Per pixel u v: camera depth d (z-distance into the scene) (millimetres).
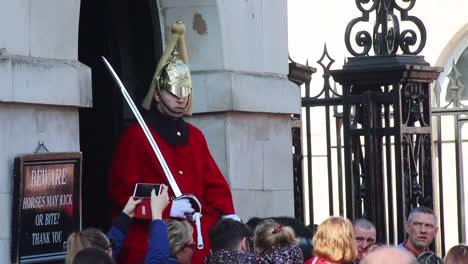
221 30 21828
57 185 18000
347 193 26359
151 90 19219
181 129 19391
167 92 19047
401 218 25922
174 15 22047
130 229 18406
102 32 22766
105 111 22844
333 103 26875
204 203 19547
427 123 26578
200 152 19562
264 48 23141
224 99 21828
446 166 42875
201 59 22000
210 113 22000
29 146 17719
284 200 23484
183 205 18422
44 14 18141
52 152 18031
